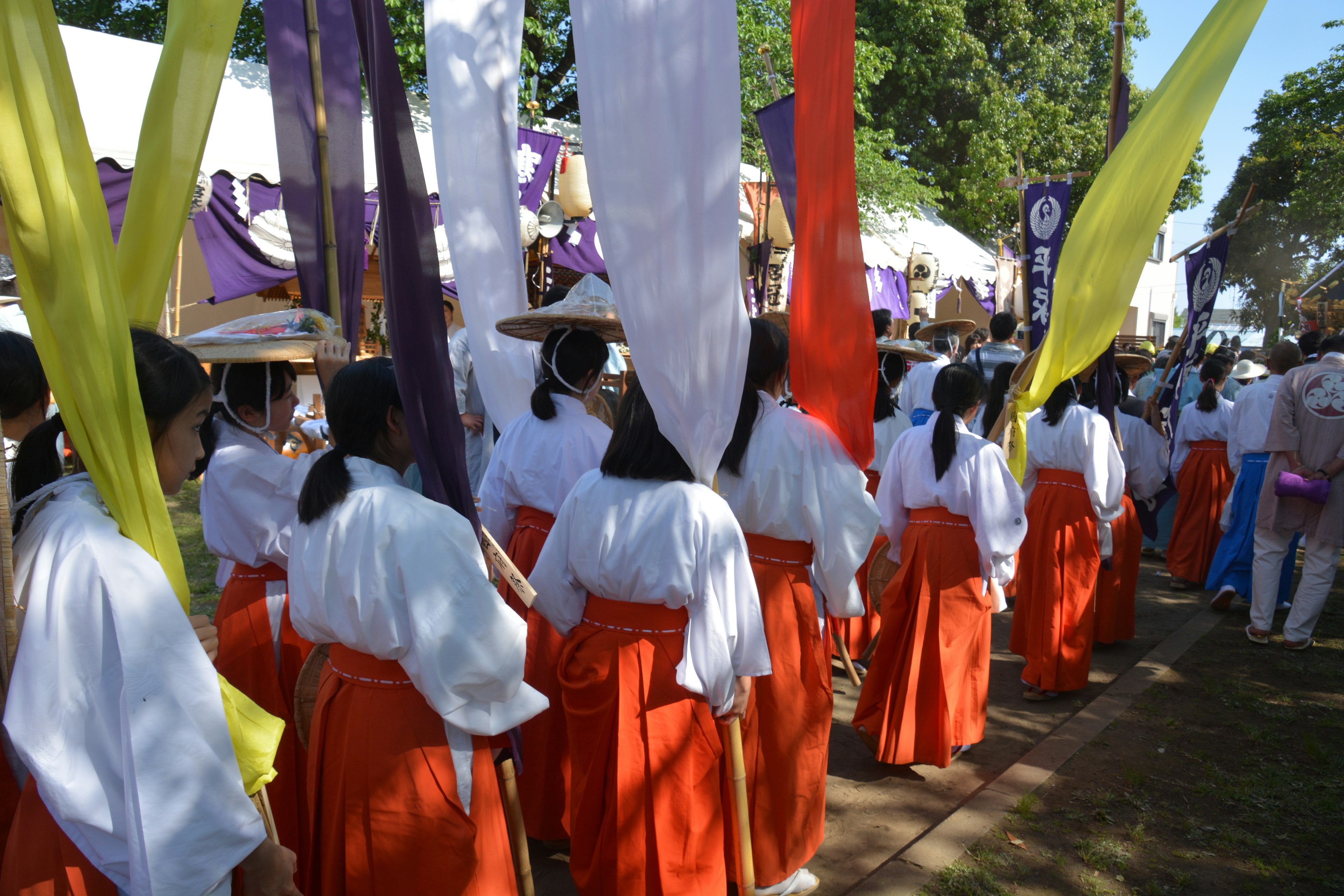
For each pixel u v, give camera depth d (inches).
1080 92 724.0
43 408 75.1
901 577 138.6
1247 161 828.6
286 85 117.0
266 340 87.5
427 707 74.4
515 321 113.3
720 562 86.8
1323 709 166.7
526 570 116.7
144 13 500.7
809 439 104.3
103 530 56.1
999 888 108.8
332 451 76.1
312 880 78.4
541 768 116.9
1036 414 174.9
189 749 55.0
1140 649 207.5
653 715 88.3
